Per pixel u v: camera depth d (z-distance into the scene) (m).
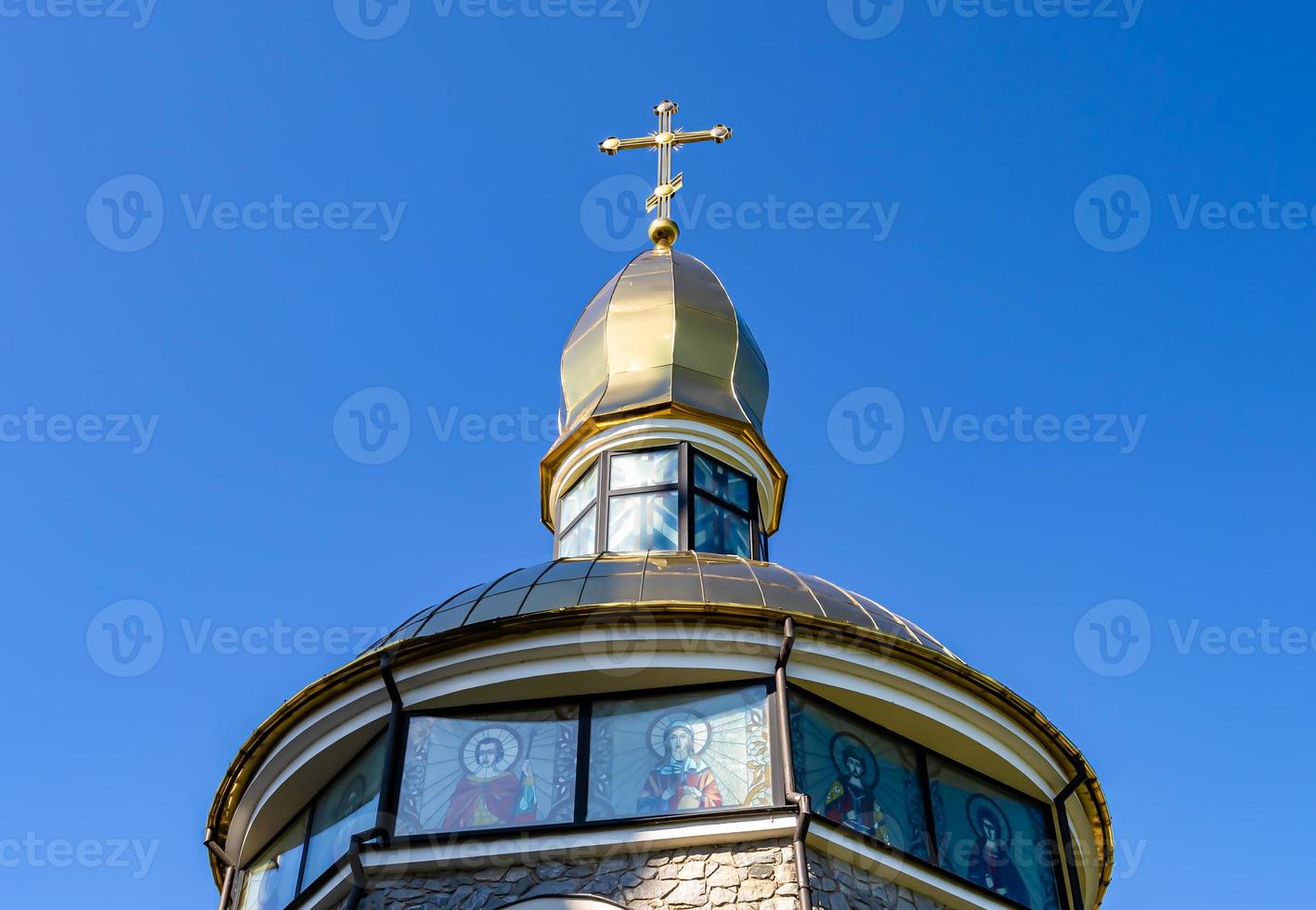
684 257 25.92
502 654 17.48
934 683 17.84
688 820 16.23
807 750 17.08
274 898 18.30
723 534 23.11
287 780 18.45
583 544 23.22
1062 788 18.70
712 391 24.23
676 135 27.56
